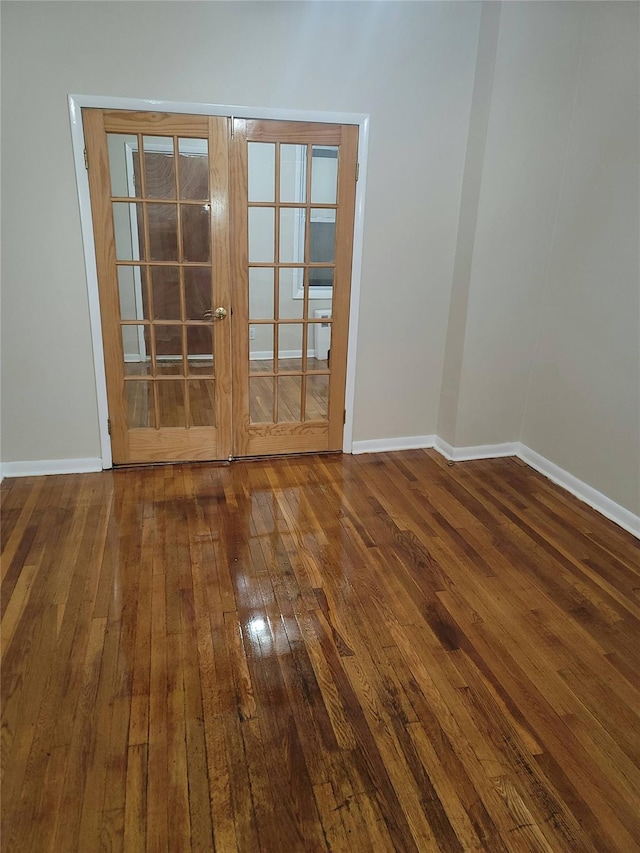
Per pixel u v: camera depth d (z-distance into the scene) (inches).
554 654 84.5
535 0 120.1
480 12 127.2
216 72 119.4
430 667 81.2
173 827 58.9
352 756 67.2
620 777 65.9
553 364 141.7
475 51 130.1
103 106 116.3
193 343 138.0
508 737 70.5
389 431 156.6
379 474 143.3
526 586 100.3
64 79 113.2
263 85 122.3
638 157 113.0
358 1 121.4
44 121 114.6
